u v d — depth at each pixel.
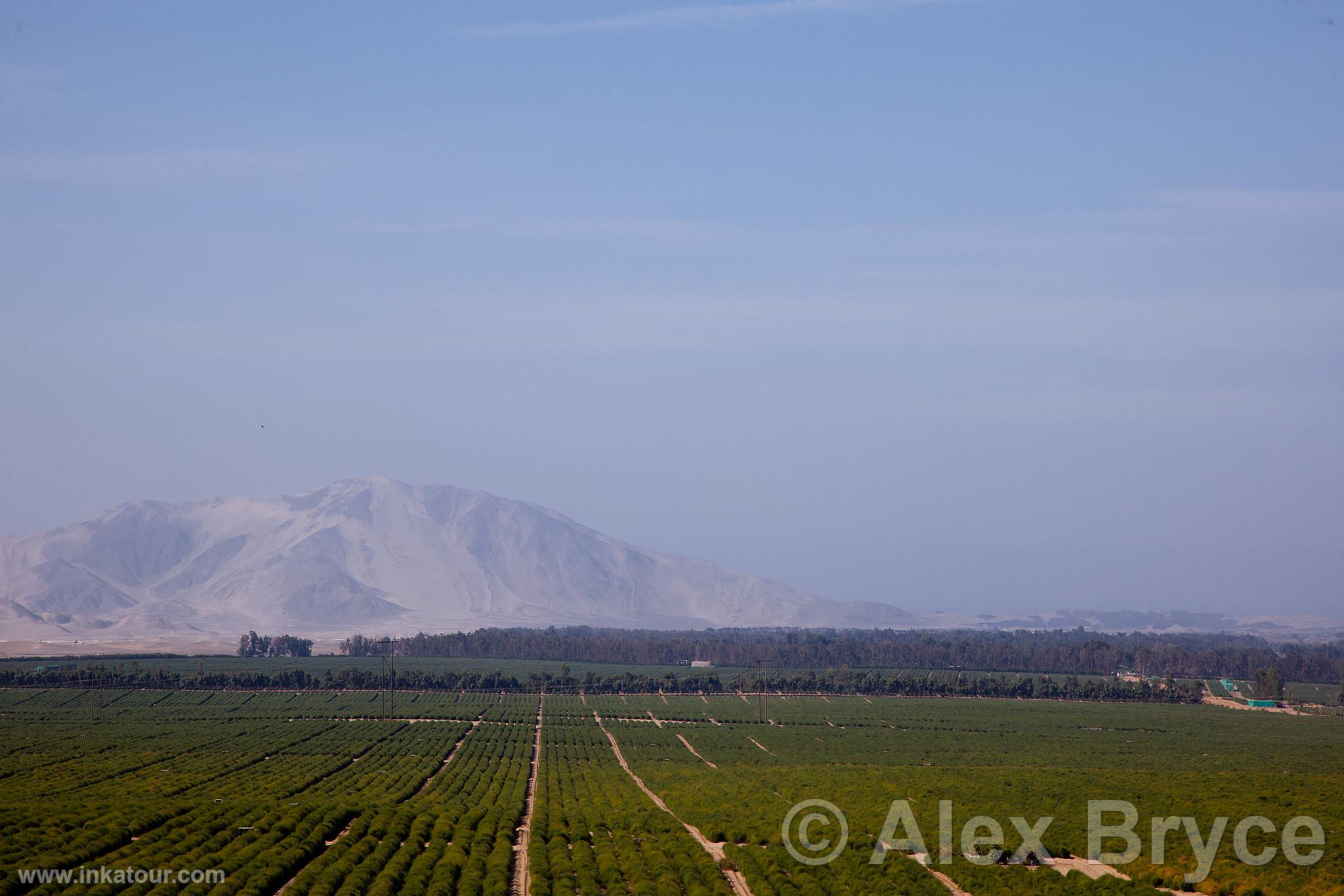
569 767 156.50
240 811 101.25
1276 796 127.25
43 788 123.50
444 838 93.69
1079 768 165.88
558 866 77.88
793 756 178.12
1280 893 78.62
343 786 131.62
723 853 89.50
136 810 99.56
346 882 74.12
